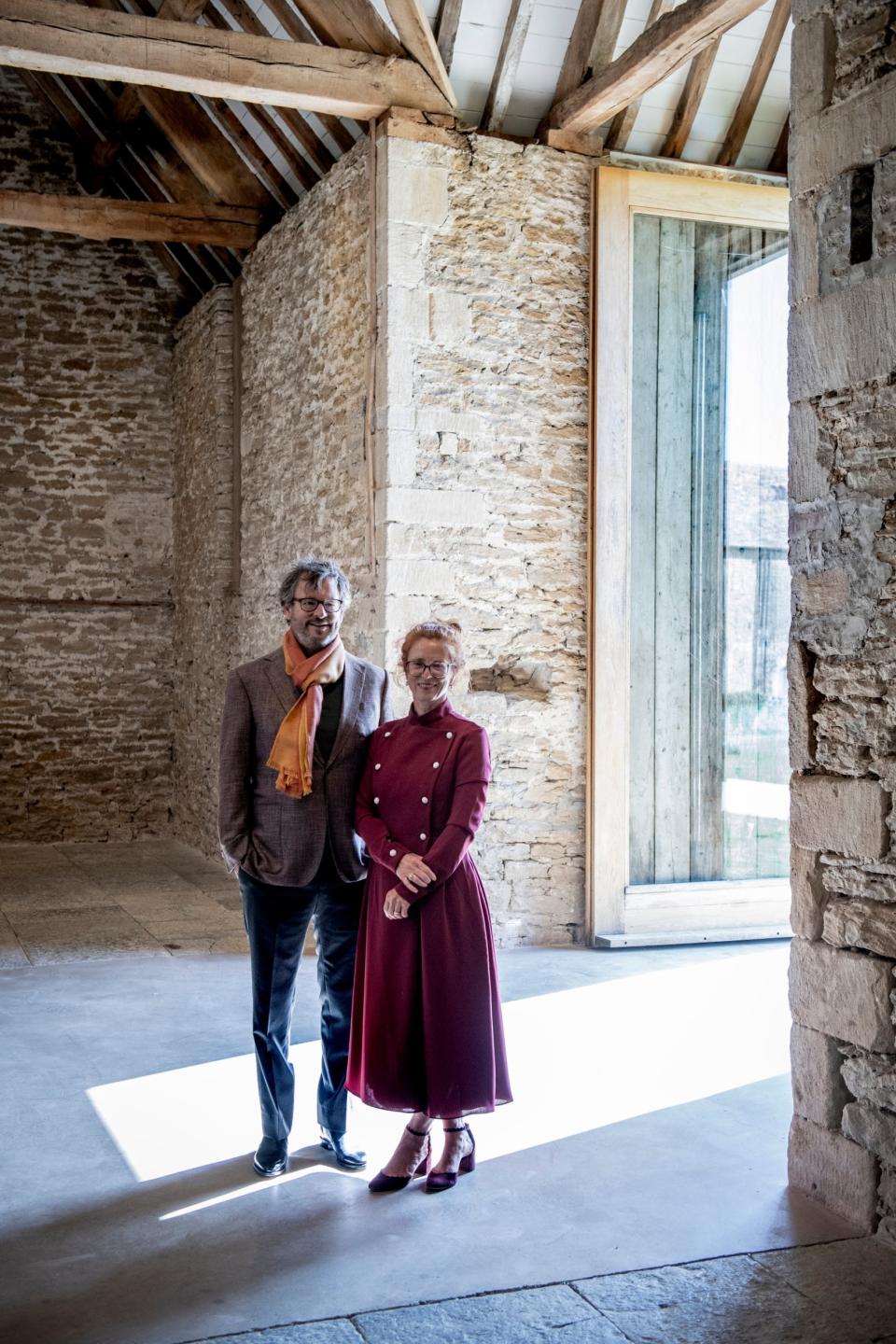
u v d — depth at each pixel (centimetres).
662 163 583
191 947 566
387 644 545
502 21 546
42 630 955
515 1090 363
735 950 559
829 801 284
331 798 297
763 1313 233
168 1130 330
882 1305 237
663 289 586
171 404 987
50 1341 221
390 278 545
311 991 479
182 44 514
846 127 280
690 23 459
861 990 273
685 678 589
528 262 570
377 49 547
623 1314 232
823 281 288
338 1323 228
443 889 283
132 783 980
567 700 578
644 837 580
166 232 742
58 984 495
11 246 941
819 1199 285
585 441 582
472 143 559
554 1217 276
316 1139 325
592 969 521
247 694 297
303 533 677
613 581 570
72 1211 279
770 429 605
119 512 974
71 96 865
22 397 945
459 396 558
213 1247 260
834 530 285
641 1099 355
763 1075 377
